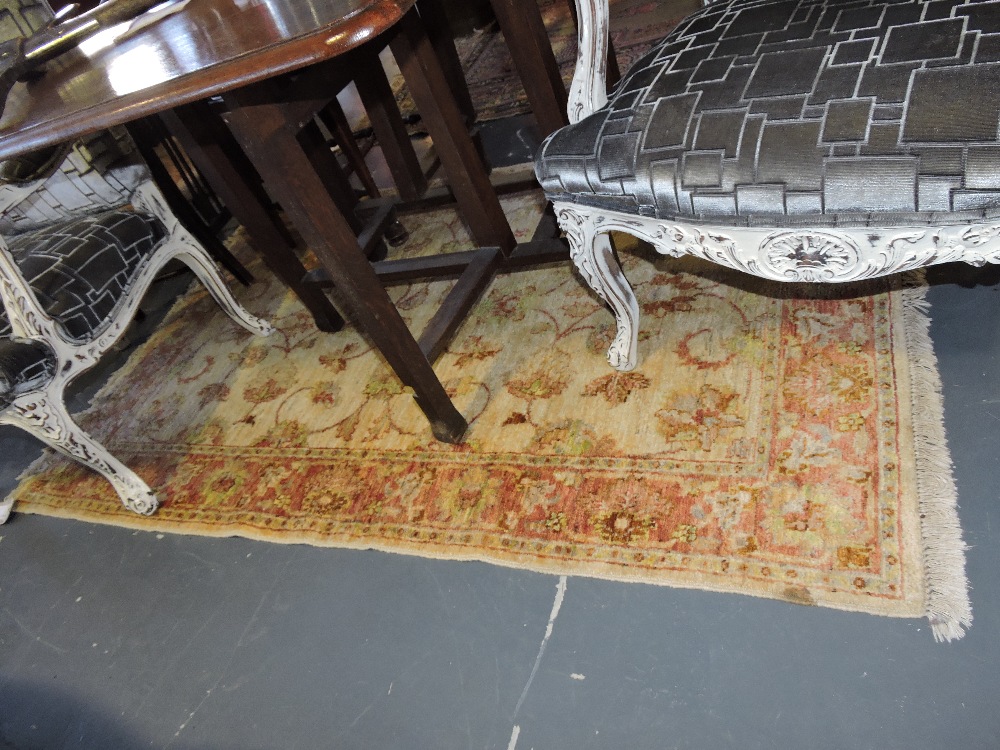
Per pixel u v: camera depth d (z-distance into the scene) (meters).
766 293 1.25
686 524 0.97
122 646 1.15
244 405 1.49
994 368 1.00
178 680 1.07
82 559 1.31
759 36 0.82
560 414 1.19
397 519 1.14
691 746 0.80
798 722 0.78
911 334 1.09
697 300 1.29
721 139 0.75
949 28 0.70
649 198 0.82
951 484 0.90
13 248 1.30
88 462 1.25
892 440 0.97
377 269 1.45
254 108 0.82
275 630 1.08
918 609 0.81
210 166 1.28
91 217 1.36
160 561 1.25
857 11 0.78
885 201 0.67
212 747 0.97
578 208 0.95
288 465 1.32
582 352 1.28
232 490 1.31
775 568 0.89
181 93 0.75
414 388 1.14
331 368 1.50
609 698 0.86
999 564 0.83
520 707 0.88
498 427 1.21
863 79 0.70
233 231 2.19
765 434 1.04
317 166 1.61
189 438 1.47
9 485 1.55
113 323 1.27
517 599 0.99
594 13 0.94
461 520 1.10
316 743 0.93
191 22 0.95
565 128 0.93
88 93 0.88
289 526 1.21
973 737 0.72
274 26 0.78
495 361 1.34
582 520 1.03
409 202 1.69
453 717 0.90
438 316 1.26
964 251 0.70
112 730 1.04
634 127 0.83
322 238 0.93
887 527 0.89
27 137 0.86
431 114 1.18
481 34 2.73
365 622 1.04
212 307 1.87
